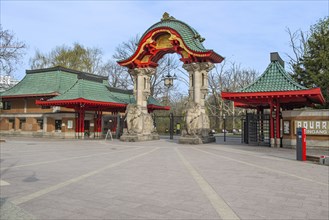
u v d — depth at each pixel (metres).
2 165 12.64
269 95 20.95
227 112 56.81
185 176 9.99
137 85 30.66
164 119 54.34
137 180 9.31
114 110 39.69
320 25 30.27
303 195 7.51
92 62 58.97
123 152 18.34
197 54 25.91
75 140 30.95
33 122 38.22
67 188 8.23
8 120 40.62
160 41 29.42
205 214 5.92
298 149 14.66
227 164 12.93
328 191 7.97
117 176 10.01
